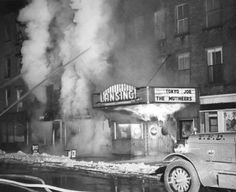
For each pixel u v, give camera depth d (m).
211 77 20.86
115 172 14.30
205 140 9.41
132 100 19.88
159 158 19.38
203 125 20.72
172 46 22.81
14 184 12.18
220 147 9.08
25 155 23.95
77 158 20.92
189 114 21.16
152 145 21.81
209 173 9.10
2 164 19.84
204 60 21.08
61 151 27.12
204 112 20.78
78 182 12.34
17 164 19.53
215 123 20.48
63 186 11.59
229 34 19.88
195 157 9.32
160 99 19.20
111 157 20.98
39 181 12.84
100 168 15.59
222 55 20.36
